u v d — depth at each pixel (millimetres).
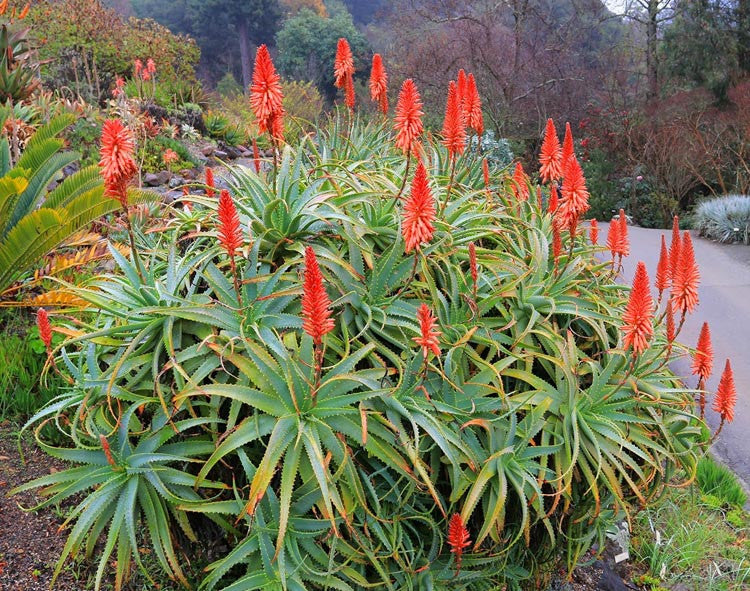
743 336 8242
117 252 3301
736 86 21703
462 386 3080
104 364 3346
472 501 2762
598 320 3557
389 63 24312
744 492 5117
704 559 4281
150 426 2877
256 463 2869
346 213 3332
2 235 4930
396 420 2771
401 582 2885
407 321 3113
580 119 22625
